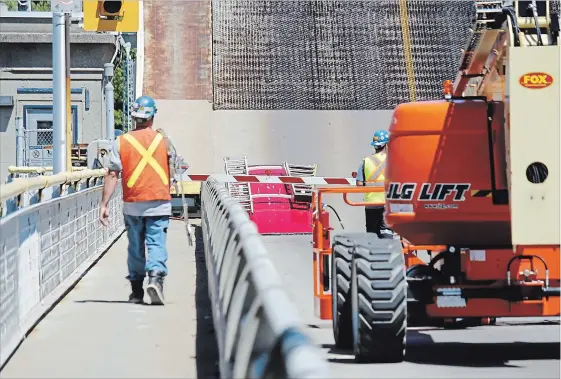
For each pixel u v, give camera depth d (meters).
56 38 46.09
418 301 22.53
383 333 21.44
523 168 20.41
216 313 20.00
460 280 22.53
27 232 24.58
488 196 22.66
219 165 107.62
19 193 23.17
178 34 122.69
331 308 25.92
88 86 93.69
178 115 113.50
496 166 22.61
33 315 24.95
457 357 23.11
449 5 123.56
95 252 41.88
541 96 20.38
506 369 21.52
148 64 119.69
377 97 115.75
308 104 115.00
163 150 27.39
